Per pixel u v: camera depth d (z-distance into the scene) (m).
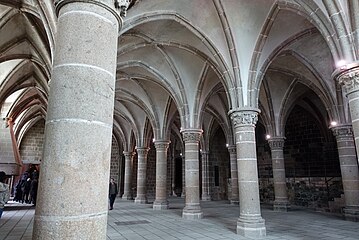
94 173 2.48
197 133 12.79
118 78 14.35
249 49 9.55
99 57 2.78
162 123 16.64
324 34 6.40
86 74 2.66
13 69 13.42
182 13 9.41
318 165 19.88
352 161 12.06
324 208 16.05
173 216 12.63
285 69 13.54
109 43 2.92
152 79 14.38
